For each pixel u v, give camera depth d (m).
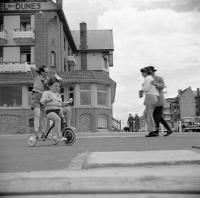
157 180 3.46
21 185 3.43
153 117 11.82
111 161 4.38
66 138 8.70
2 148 7.73
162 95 11.64
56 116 8.75
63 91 37.06
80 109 36.34
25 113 35.78
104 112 37.16
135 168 4.13
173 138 10.62
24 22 37.72
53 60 38.81
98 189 3.37
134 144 8.51
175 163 4.35
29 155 6.12
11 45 37.00
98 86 37.09
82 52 53.06
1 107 35.78
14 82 35.47
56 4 37.78
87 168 4.19
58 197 3.26
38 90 9.52
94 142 9.63
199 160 4.39
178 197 3.21
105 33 55.62
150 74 11.67
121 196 3.25
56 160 5.30
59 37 39.28
